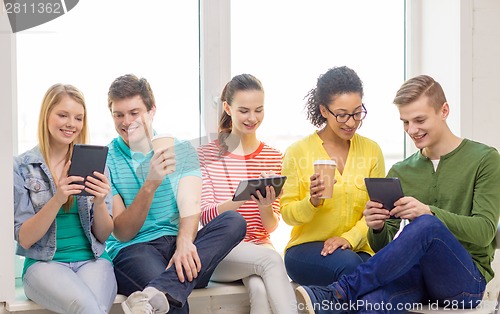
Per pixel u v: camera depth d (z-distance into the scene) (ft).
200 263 7.63
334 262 8.14
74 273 7.53
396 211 7.83
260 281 8.11
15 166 7.80
